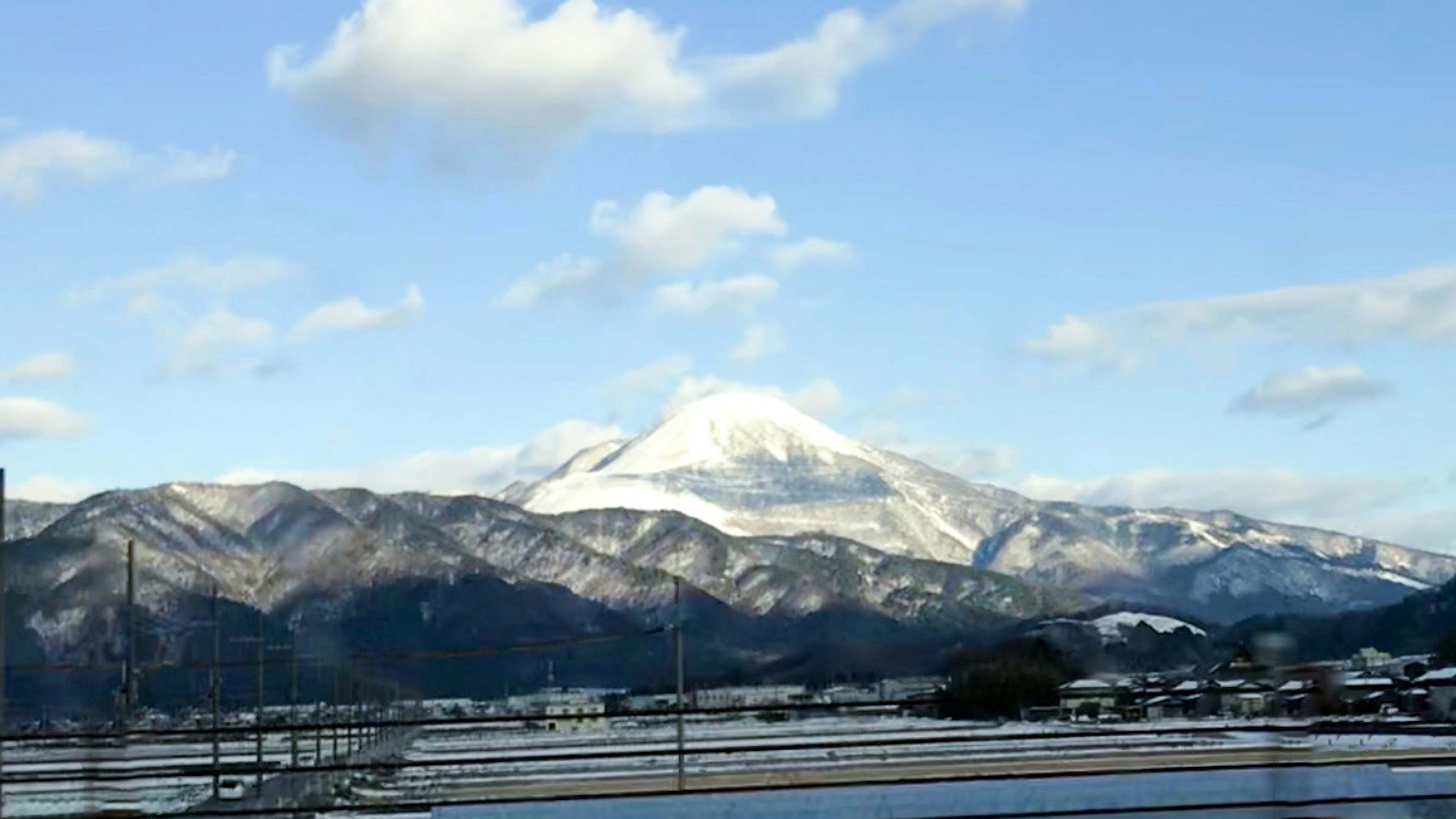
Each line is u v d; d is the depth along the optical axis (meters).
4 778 32.84
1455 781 35.22
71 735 31.94
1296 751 35.88
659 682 127.69
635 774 60.41
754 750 33.81
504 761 34.41
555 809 32.94
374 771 61.03
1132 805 32.38
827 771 57.28
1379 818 31.47
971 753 56.47
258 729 47.84
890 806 32.34
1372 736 60.72
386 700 131.50
